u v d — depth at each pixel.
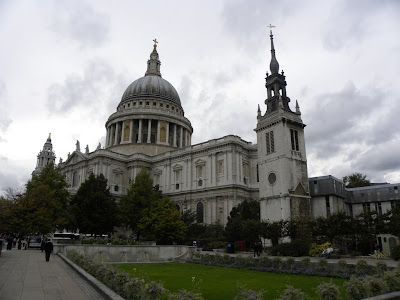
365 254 43.84
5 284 17.81
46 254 31.23
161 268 32.53
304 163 55.31
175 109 123.75
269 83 60.78
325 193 52.62
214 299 16.92
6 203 73.44
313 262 28.03
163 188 91.56
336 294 13.83
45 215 61.91
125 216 69.38
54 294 15.23
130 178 96.06
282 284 21.70
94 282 16.95
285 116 55.22
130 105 120.75
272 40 65.44
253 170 80.25
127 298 13.57
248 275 26.72
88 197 68.19
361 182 88.00
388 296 12.59
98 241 47.44
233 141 77.31
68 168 106.44
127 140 111.69
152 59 139.38
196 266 34.66
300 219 45.50
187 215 70.81
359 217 45.91
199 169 84.25
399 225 38.62
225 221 73.25
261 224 47.81
